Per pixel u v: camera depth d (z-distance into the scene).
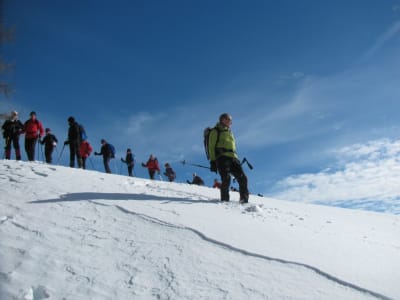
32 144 11.30
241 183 7.47
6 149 11.52
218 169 7.39
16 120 11.56
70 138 11.95
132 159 16.12
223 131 7.50
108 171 14.21
